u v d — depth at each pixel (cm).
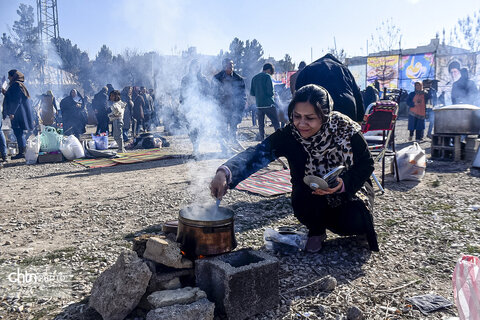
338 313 231
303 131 267
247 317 223
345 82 404
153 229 396
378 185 521
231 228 245
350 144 276
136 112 1417
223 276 219
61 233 392
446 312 231
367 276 279
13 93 965
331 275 281
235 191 548
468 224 386
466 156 756
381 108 501
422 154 595
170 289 229
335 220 310
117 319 217
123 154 1009
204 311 207
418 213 428
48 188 622
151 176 704
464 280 181
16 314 237
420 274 282
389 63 2145
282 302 242
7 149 988
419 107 1089
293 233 332
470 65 2045
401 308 236
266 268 229
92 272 296
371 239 302
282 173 663
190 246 239
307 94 257
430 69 2033
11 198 553
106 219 437
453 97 1132
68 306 244
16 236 386
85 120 1288
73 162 902
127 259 220
